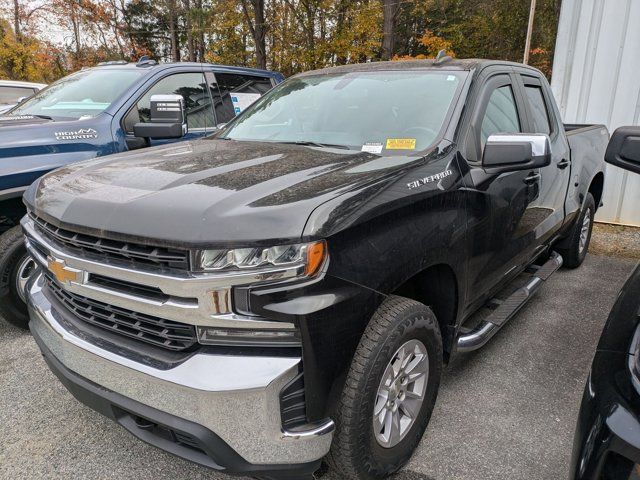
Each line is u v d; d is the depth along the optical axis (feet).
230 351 5.62
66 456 8.11
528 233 10.95
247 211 5.57
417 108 9.15
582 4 20.98
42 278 8.14
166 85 16.26
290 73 63.36
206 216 5.56
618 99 21.06
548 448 8.23
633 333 4.84
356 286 5.90
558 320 13.25
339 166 7.27
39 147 11.91
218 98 18.29
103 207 6.23
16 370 10.72
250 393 5.39
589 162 15.58
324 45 59.26
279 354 5.56
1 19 84.17
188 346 5.78
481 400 9.57
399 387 7.21
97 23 90.48
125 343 6.27
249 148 8.84
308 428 5.76
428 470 7.71
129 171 7.42
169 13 90.68
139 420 6.36
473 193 8.25
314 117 10.01
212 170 7.12
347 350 5.91
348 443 6.30
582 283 16.02
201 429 5.58
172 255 5.56
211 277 5.36
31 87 31.50
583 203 15.57
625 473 4.17
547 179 11.60
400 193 6.72
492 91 10.03
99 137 13.38
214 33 67.26
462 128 8.67
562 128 13.58
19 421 9.02
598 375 4.84
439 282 8.22
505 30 87.61
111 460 8.02
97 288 6.26
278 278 5.39
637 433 4.16
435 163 7.79
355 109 9.70
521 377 10.41
